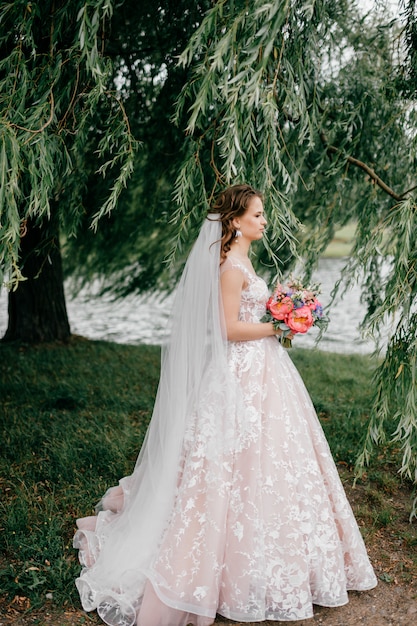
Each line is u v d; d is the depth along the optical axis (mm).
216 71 3354
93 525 3377
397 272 3615
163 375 3020
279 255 5457
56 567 3047
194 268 2957
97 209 5512
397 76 4730
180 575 2715
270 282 4805
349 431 5000
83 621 2764
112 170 5340
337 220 5320
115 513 3447
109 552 2961
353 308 13742
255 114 3873
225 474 2785
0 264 3018
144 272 8172
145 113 5531
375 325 3723
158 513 2863
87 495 3867
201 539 2748
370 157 5305
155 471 2953
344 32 5000
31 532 3420
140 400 5836
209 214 3023
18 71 3443
